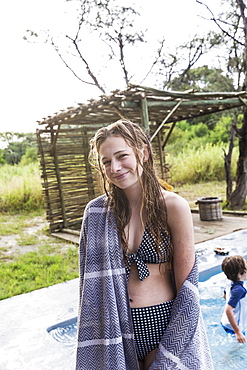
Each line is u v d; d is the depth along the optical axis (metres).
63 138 8.46
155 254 1.34
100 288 1.37
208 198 7.85
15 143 19.38
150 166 1.39
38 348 3.00
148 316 1.36
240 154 9.45
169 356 1.22
